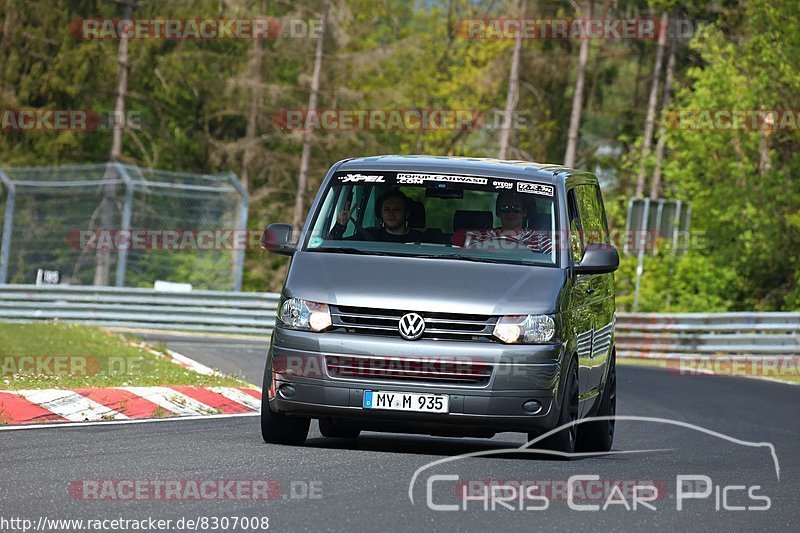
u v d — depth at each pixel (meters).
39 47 176.12
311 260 34.00
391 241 34.72
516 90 159.75
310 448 32.94
